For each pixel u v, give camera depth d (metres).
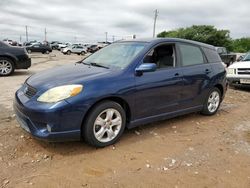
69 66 4.80
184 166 3.64
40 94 3.74
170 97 4.83
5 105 6.02
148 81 4.41
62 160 3.63
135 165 3.60
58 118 3.58
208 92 5.70
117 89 4.02
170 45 5.02
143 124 4.65
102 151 3.95
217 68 5.87
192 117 5.82
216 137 4.74
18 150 3.82
